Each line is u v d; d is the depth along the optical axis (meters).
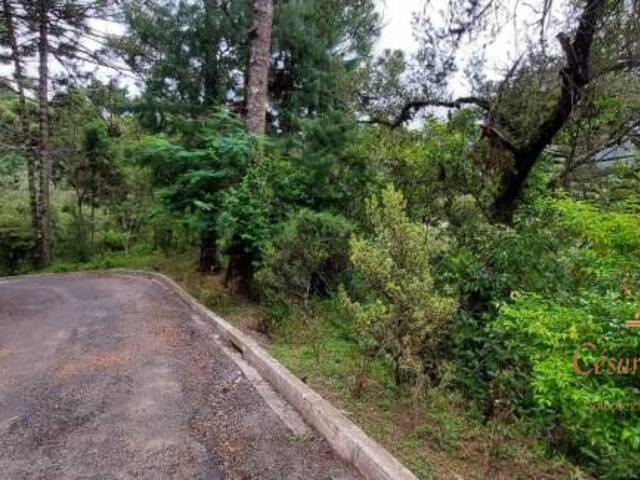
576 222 3.92
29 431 3.16
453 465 2.66
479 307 4.62
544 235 4.66
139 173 14.82
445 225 6.45
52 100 17.30
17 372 4.42
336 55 10.27
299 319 5.80
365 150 8.09
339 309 5.77
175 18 10.05
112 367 4.56
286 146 8.12
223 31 9.95
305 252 6.08
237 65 10.43
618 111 6.16
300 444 2.97
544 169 7.17
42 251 17.25
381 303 3.61
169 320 6.77
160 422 3.31
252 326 5.95
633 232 3.50
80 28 15.40
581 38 5.18
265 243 6.45
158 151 8.20
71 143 17.66
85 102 17.48
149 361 4.76
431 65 6.80
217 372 4.42
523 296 3.65
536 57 5.52
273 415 3.42
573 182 6.89
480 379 3.97
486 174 6.80
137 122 11.76
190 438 3.07
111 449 2.91
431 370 4.07
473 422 3.32
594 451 3.03
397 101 8.25
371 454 2.58
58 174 19.33
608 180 6.60
